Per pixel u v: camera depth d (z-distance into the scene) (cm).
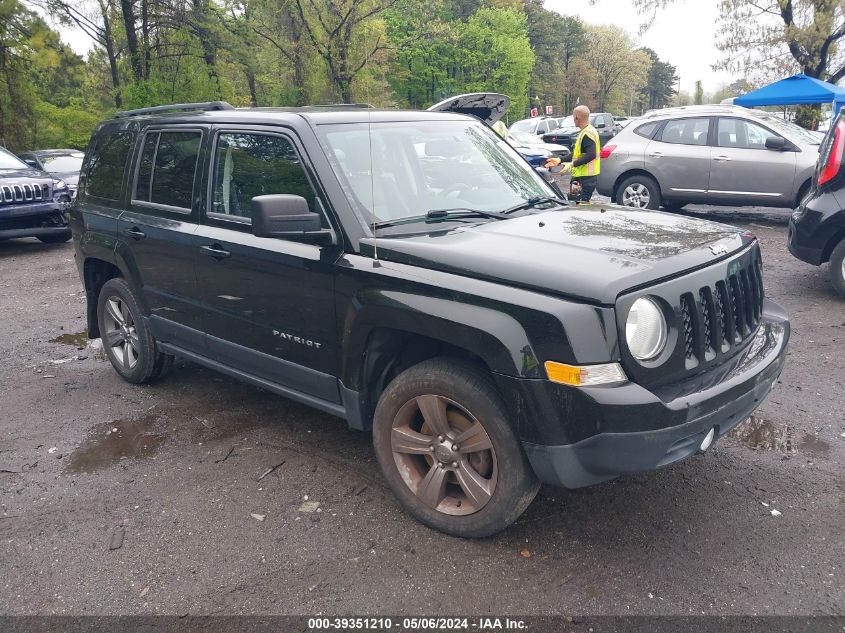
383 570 297
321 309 343
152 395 503
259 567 302
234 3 2488
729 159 1069
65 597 288
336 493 361
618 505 341
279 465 393
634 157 1152
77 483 381
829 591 275
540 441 274
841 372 503
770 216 1222
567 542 312
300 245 350
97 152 523
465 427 306
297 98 2886
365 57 3089
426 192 371
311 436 429
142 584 294
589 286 265
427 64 5744
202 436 434
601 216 369
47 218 1103
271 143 372
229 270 389
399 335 322
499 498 296
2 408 491
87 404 491
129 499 362
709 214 1259
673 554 302
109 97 2706
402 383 316
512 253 295
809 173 1010
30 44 2116
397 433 325
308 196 348
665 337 278
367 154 365
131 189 471
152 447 421
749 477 364
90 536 330
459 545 312
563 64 9756
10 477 391
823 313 643
